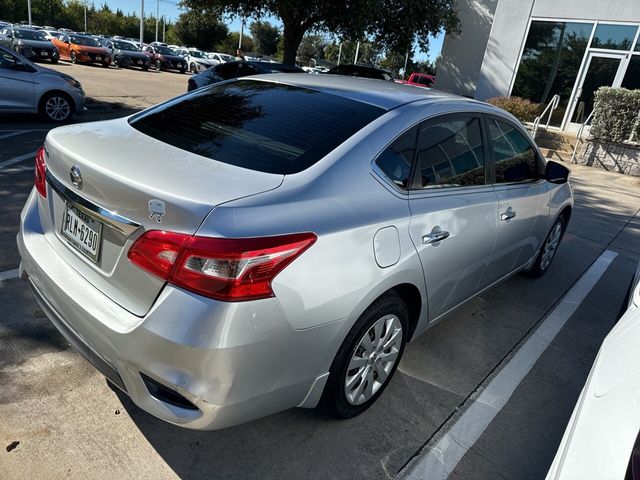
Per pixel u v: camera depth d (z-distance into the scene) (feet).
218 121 8.13
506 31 50.83
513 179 11.18
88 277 6.72
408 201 7.87
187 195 5.80
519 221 11.37
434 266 8.39
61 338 9.29
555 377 10.37
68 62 87.04
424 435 8.20
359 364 7.73
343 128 7.77
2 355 8.62
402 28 49.01
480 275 10.52
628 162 39.42
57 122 30.07
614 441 5.00
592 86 47.03
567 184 14.82
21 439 7.02
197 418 5.90
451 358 10.53
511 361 10.77
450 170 9.04
